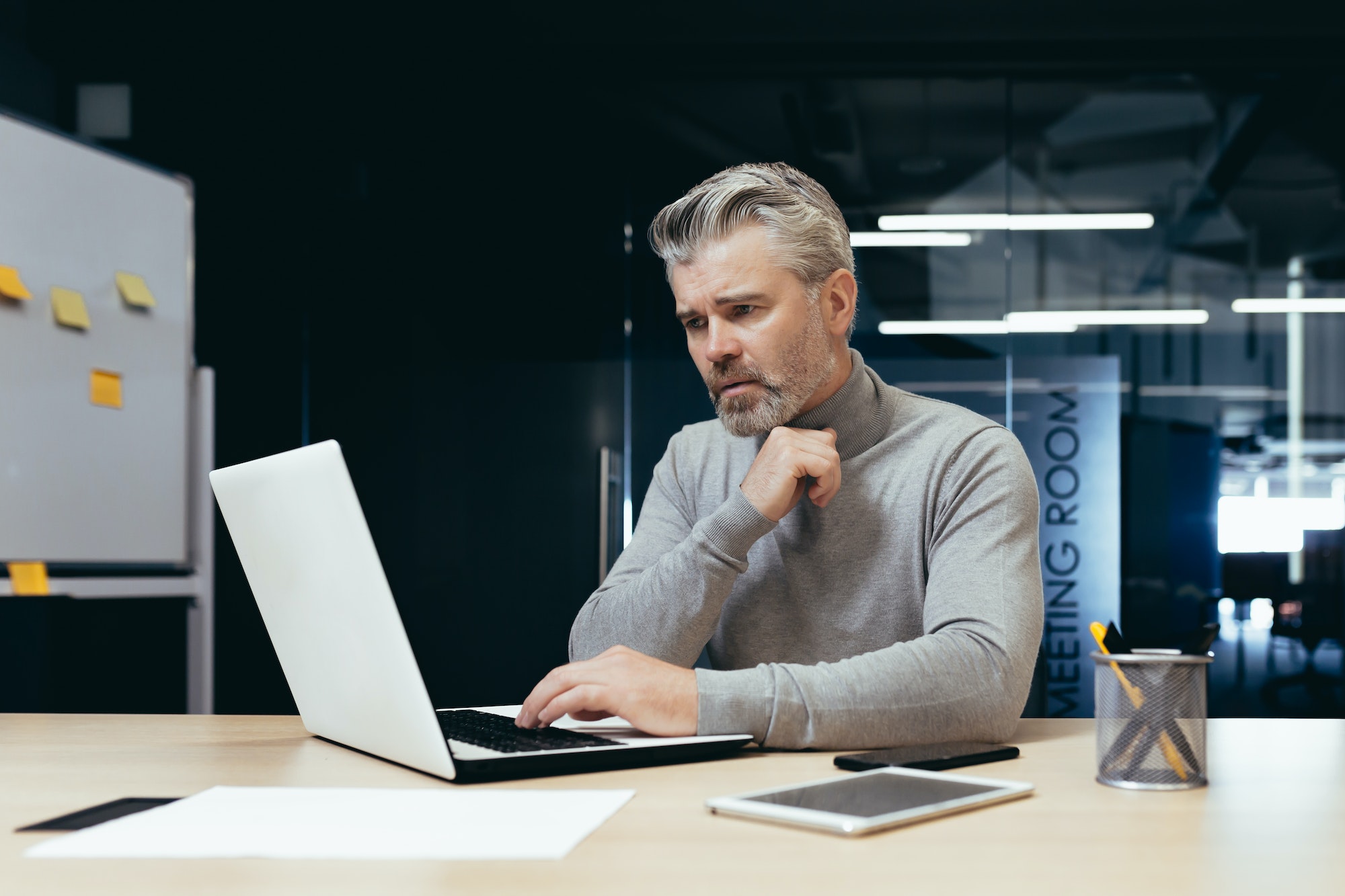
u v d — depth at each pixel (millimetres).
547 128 3547
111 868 500
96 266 2414
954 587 956
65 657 2436
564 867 503
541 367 3502
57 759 819
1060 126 3441
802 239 1068
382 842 542
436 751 688
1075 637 3318
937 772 746
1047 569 3338
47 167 2295
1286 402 3330
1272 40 3291
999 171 3439
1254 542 3307
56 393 2305
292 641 855
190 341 2689
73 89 3420
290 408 3496
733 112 3514
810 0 3320
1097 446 3348
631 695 815
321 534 744
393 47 3441
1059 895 463
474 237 3541
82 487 2357
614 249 3514
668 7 3354
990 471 1065
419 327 3525
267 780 728
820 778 723
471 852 524
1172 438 3350
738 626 1172
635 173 3525
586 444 3482
